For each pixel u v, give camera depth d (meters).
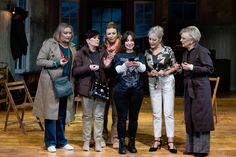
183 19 12.87
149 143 5.90
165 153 5.36
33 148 5.55
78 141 5.96
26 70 10.93
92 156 5.16
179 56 11.35
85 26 12.72
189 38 5.12
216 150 5.57
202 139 5.18
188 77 5.16
